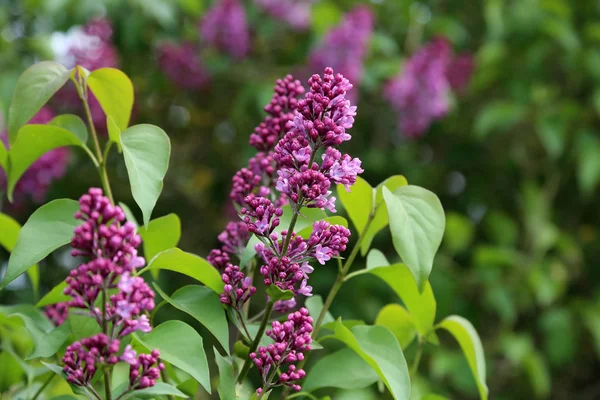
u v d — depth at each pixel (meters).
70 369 0.88
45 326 1.04
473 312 2.28
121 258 0.87
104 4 2.13
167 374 1.02
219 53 2.29
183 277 2.17
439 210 0.95
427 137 2.54
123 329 0.88
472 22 2.68
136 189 0.94
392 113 2.37
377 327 0.96
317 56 2.13
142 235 1.04
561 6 2.21
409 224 0.94
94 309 0.87
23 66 2.15
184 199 2.50
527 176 2.46
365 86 2.30
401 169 2.38
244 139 2.42
